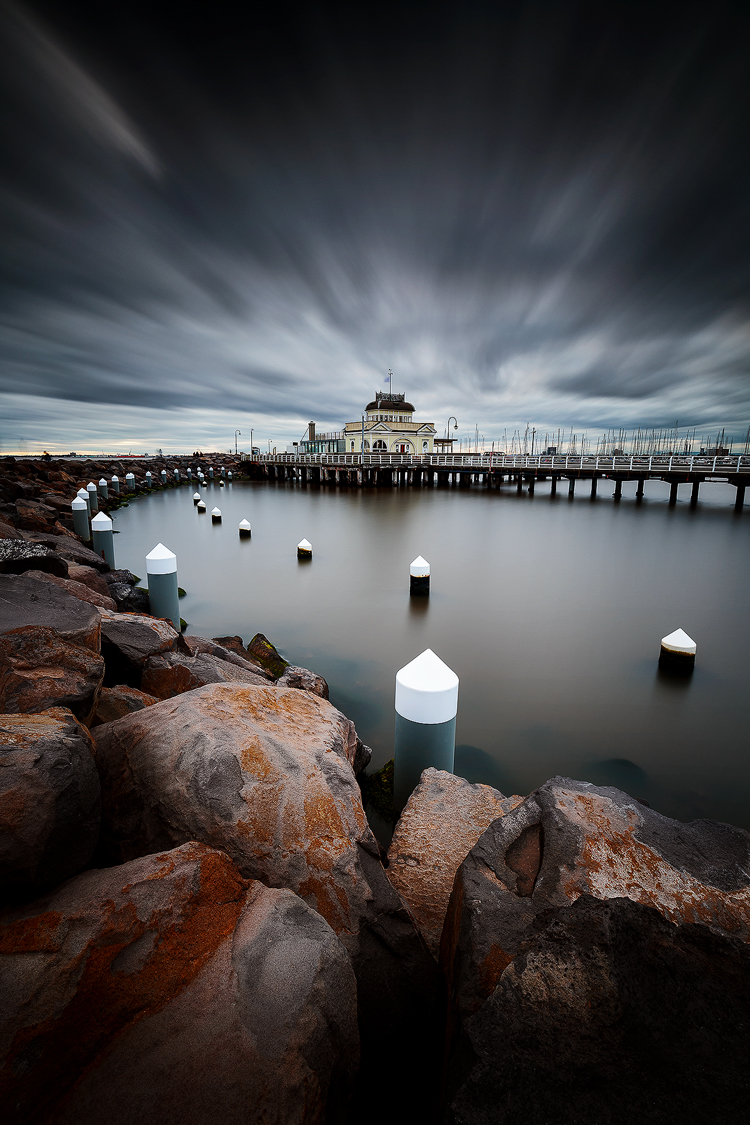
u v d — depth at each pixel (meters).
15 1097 1.01
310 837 2.06
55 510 18.50
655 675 7.85
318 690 5.87
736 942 1.29
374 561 16.31
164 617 8.00
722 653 8.83
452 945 1.70
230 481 58.53
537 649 8.88
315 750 2.45
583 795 1.93
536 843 1.82
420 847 2.93
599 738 6.06
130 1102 1.04
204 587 12.91
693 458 34.72
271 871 1.95
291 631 9.63
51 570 5.35
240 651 7.43
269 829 2.02
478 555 17.58
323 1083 1.18
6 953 1.20
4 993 1.12
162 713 2.41
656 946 1.24
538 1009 1.12
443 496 42.34
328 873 2.00
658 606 11.61
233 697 2.67
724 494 50.94
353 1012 1.39
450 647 8.92
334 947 1.43
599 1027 1.09
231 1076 1.11
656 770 5.45
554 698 7.06
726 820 4.74
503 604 11.61
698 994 1.15
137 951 1.29
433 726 3.72
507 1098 0.97
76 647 2.72
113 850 2.04
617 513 30.44
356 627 9.91
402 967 1.89
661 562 16.56
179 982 1.26
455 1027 1.37
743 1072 1.01
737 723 6.44
